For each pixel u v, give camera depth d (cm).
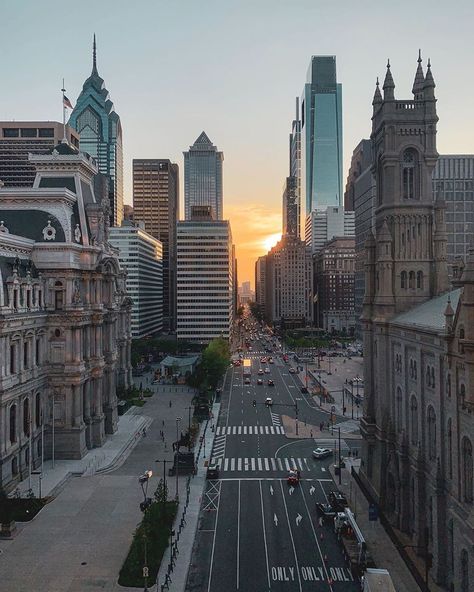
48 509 8031
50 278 10562
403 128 8694
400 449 7519
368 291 9244
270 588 5972
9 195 10850
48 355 10481
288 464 10419
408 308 8569
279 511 8112
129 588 5872
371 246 9256
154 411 14725
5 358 8744
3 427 8656
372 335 9138
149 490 8844
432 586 5966
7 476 8750
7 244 9519
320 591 5919
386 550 6831
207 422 13750
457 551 5406
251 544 7025
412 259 8631
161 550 6631
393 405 8050
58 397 10519
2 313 8606
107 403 12294
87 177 12312
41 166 11588
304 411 15138
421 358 6850
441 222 8656
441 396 6116
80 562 6431
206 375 18038
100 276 11556
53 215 10831
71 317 10456
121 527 7406
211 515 7944
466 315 5078
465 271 5112
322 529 7494
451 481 5853
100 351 11494
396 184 8700
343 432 12781
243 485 9250
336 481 9462
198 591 5900
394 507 7812
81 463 10169
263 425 13525
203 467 10225
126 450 11156
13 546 6844
